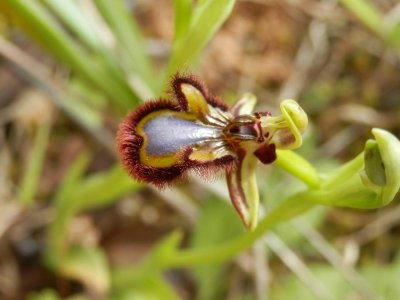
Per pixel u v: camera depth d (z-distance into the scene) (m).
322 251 0.10
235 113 0.06
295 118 0.06
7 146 0.11
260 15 0.13
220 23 0.06
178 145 0.06
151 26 0.13
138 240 0.11
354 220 0.11
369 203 0.06
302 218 0.10
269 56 0.13
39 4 0.08
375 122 0.12
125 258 0.11
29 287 0.10
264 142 0.06
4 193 0.10
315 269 0.10
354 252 0.10
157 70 0.12
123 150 0.06
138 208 0.11
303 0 0.13
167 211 0.11
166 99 0.06
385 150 0.05
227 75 0.13
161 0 0.13
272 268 0.11
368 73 0.13
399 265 0.10
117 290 0.10
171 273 0.11
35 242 0.10
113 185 0.08
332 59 0.13
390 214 0.11
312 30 0.13
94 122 0.10
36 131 0.11
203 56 0.13
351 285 0.10
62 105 0.10
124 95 0.08
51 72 0.11
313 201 0.06
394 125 0.12
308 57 0.13
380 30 0.11
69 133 0.12
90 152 0.11
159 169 0.06
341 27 0.13
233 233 0.10
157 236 0.11
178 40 0.06
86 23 0.08
